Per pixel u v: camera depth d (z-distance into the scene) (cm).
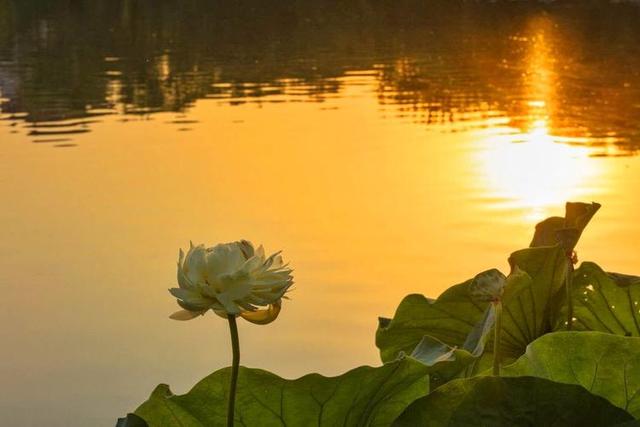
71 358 834
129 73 2792
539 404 170
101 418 728
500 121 1975
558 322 261
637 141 1733
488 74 2639
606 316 263
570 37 3484
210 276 159
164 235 1217
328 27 4097
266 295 159
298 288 988
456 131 1892
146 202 1384
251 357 815
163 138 1864
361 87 2489
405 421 177
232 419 164
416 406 176
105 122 2047
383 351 278
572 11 4422
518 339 254
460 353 203
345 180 1521
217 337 868
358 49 3288
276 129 1945
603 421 169
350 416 188
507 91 2341
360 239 1185
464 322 269
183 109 2200
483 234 1193
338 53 3195
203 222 1282
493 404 170
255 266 160
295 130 1936
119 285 1023
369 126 1962
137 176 1548
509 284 197
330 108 2180
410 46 3334
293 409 185
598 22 3941
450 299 265
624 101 2147
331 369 782
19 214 1321
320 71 2788
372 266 1065
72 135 1906
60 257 1124
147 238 1202
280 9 4978
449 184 1466
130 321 917
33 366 821
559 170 1523
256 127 1961
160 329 894
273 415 186
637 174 1481
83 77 2725
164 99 2347
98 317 930
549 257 248
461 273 1043
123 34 3928
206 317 920
